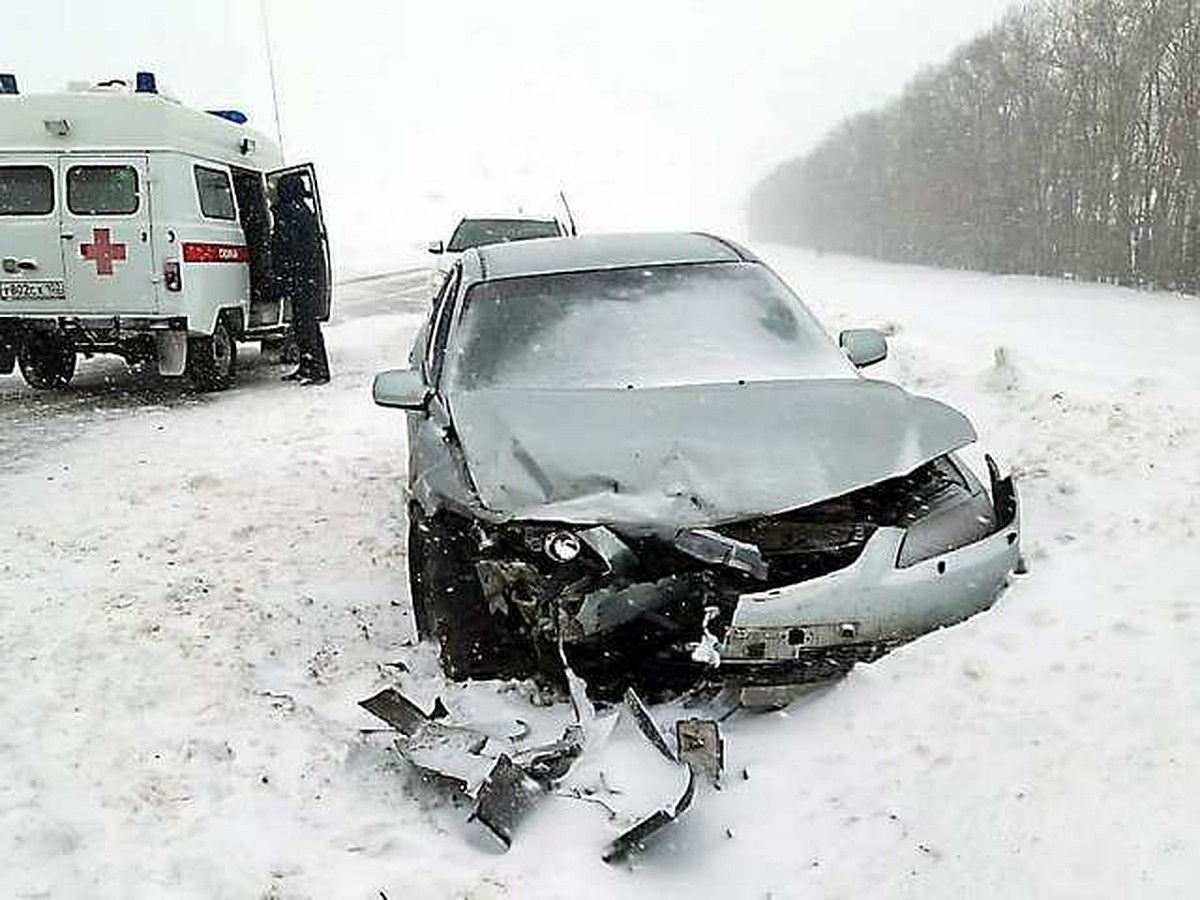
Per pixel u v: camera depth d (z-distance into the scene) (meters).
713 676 4.19
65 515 7.56
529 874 3.37
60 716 4.49
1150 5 21.84
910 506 4.50
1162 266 21.23
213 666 4.96
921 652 4.15
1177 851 3.06
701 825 3.55
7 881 3.43
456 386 5.28
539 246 6.37
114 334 12.23
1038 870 3.11
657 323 5.51
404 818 3.76
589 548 4.16
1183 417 7.32
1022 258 27.16
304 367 13.35
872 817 3.47
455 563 4.54
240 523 7.25
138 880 3.42
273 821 3.74
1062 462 6.66
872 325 14.52
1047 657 4.07
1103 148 23.41
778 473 4.29
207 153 12.85
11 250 11.90
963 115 30.30
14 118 11.78
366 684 4.80
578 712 3.97
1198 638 4.09
